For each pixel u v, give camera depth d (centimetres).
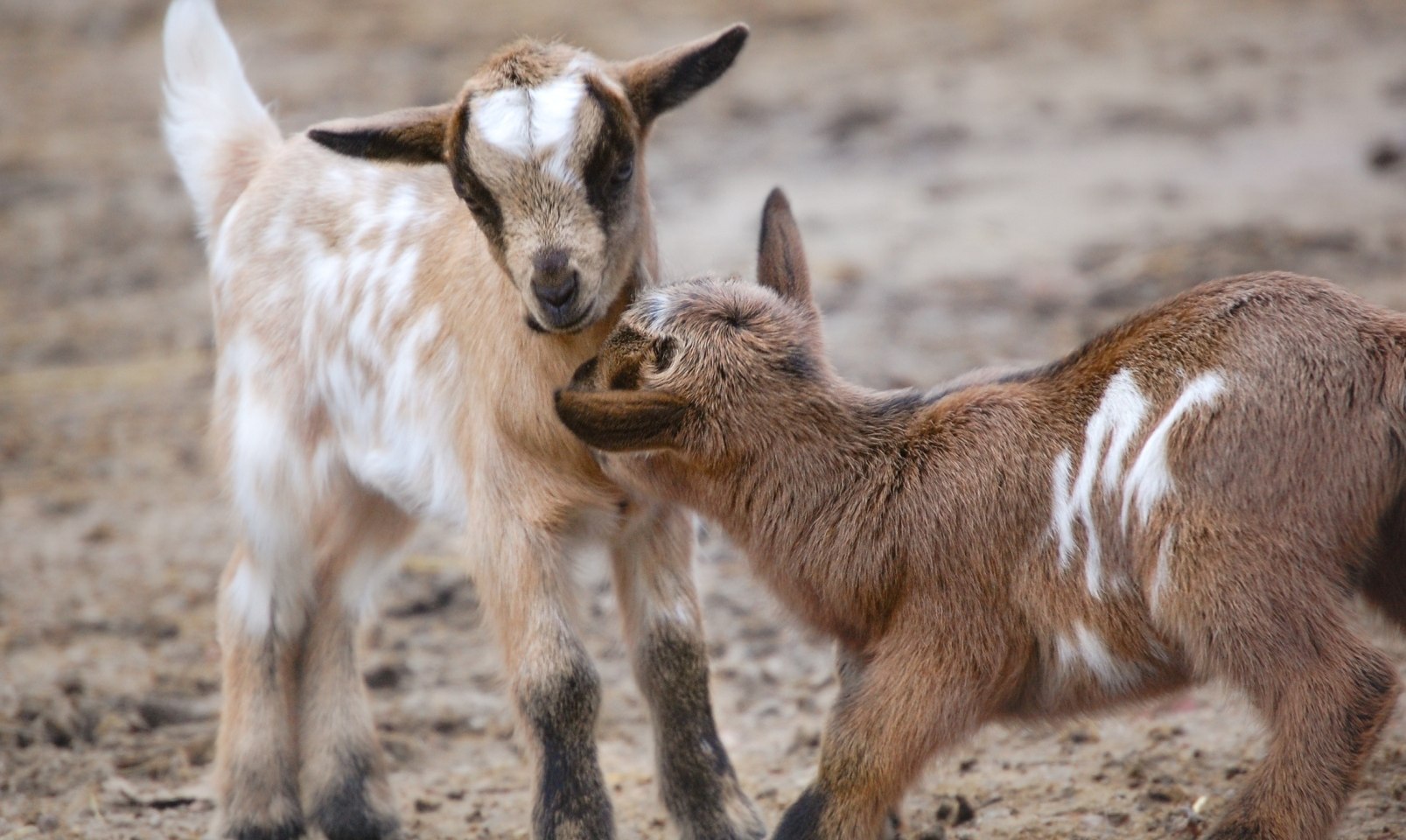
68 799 1573
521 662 1325
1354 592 1117
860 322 2511
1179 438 1112
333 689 1570
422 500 1451
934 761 1228
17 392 2819
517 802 1558
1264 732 1159
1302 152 3133
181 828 1524
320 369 1517
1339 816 1083
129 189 3869
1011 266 2697
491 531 1346
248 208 1591
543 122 1255
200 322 3080
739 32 1336
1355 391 1095
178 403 2736
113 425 2662
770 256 1344
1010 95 3709
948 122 3541
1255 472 1091
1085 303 2512
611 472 1305
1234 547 1088
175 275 3341
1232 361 1116
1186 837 1303
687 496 1291
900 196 3127
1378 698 1077
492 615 1358
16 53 5125
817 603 1268
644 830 1473
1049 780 1455
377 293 1470
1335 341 1106
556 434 1315
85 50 5134
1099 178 3102
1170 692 1196
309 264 1533
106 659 1895
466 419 1380
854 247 2873
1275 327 1120
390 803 1543
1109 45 4088
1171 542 1106
